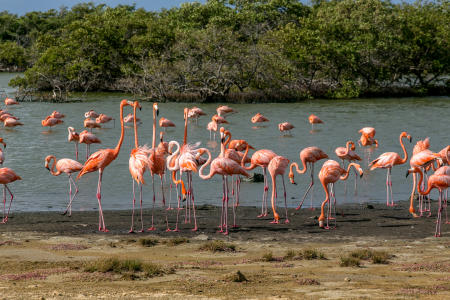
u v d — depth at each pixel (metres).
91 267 9.65
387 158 16.88
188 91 54.53
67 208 16.30
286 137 30.23
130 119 35.25
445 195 15.41
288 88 56.38
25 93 54.56
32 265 10.05
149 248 11.75
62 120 35.62
